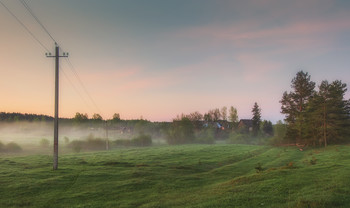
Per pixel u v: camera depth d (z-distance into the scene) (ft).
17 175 91.71
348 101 229.45
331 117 222.07
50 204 58.44
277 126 328.29
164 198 61.46
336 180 63.21
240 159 170.40
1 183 78.43
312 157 143.23
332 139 227.20
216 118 553.23
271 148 254.06
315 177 68.90
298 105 284.20
